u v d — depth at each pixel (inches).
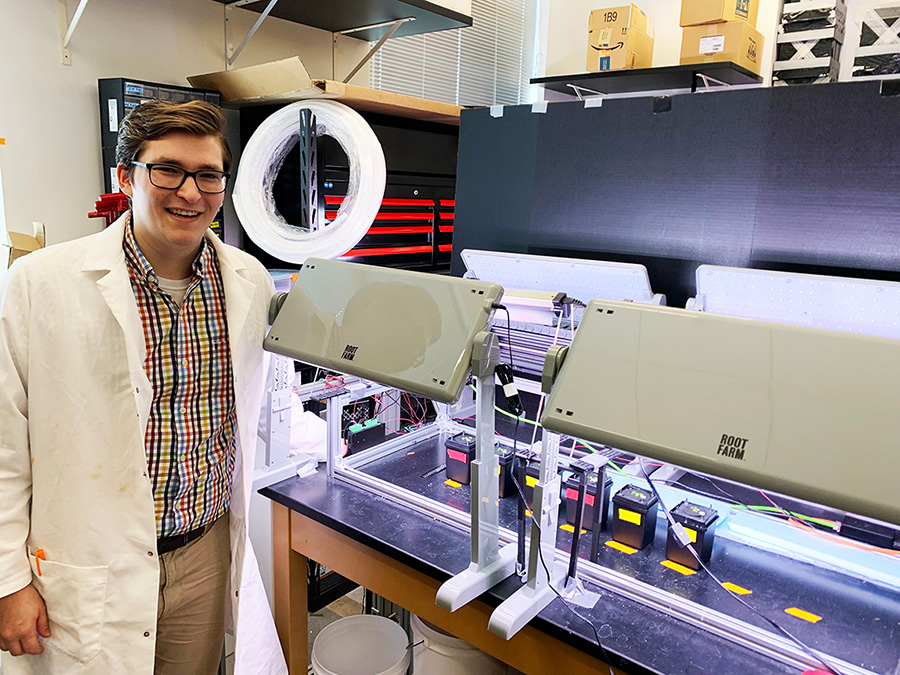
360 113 91.7
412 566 56.3
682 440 39.6
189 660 59.0
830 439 36.1
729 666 44.3
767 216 70.9
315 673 71.9
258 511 72.5
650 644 46.4
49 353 47.3
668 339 43.5
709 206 74.3
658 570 54.6
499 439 72.1
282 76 75.6
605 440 41.8
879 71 113.2
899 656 44.6
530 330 65.7
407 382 49.3
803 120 67.4
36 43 75.9
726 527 59.2
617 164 79.6
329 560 65.9
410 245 102.1
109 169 79.7
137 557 50.6
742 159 71.4
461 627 56.4
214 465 55.2
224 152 49.4
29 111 76.5
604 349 45.2
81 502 48.6
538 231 87.0
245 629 61.8
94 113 82.4
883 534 54.7
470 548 57.9
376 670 73.1
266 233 82.0
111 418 48.9
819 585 52.5
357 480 67.9
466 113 90.3
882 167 64.1
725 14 111.3
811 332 39.9
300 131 81.6
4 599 47.6
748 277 56.4
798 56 115.1
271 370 66.2
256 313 58.1
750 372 39.9
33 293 47.4
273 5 87.1
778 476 36.3
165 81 88.4
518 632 52.4
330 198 85.2
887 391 36.0
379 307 54.5
